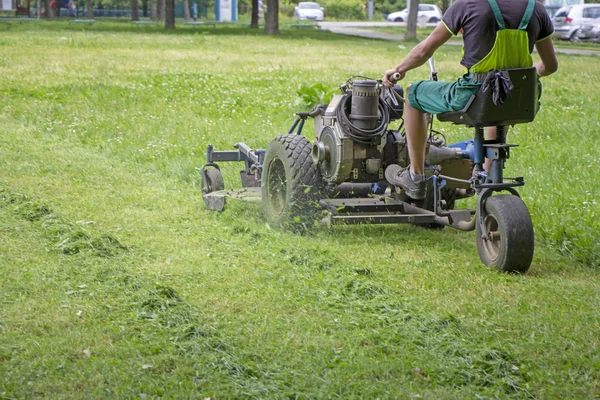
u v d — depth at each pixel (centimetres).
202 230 856
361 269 711
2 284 648
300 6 9000
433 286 681
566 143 1374
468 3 686
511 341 557
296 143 847
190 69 2612
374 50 3825
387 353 538
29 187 1047
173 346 536
